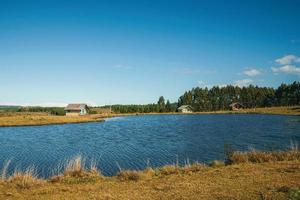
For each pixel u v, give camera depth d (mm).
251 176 14914
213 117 111188
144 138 49094
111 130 66500
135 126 76875
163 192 12859
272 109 142375
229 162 19688
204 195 12039
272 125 67688
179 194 12367
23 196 13102
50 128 73250
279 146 35750
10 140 48625
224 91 179000
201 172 17016
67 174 16984
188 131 58500
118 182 15539
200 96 179625
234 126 67188
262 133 51188
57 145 41906
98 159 29625
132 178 16172
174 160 28391
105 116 129875
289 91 161750
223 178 14906
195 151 33438
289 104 161500
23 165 27375
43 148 39000
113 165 26359
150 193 12805
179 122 87625
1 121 87500
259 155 19969
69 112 139375
